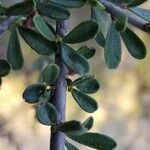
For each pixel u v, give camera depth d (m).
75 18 0.57
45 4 0.21
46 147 0.92
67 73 0.21
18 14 0.20
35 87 0.20
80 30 0.21
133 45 0.22
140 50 0.22
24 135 0.82
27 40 0.21
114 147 0.20
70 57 0.21
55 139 0.19
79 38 0.21
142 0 0.22
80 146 0.81
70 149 0.20
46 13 0.21
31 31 0.21
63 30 0.21
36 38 0.21
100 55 0.78
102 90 1.01
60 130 0.19
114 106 1.05
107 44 0.22
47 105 0.19
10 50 0.22
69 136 0.20
